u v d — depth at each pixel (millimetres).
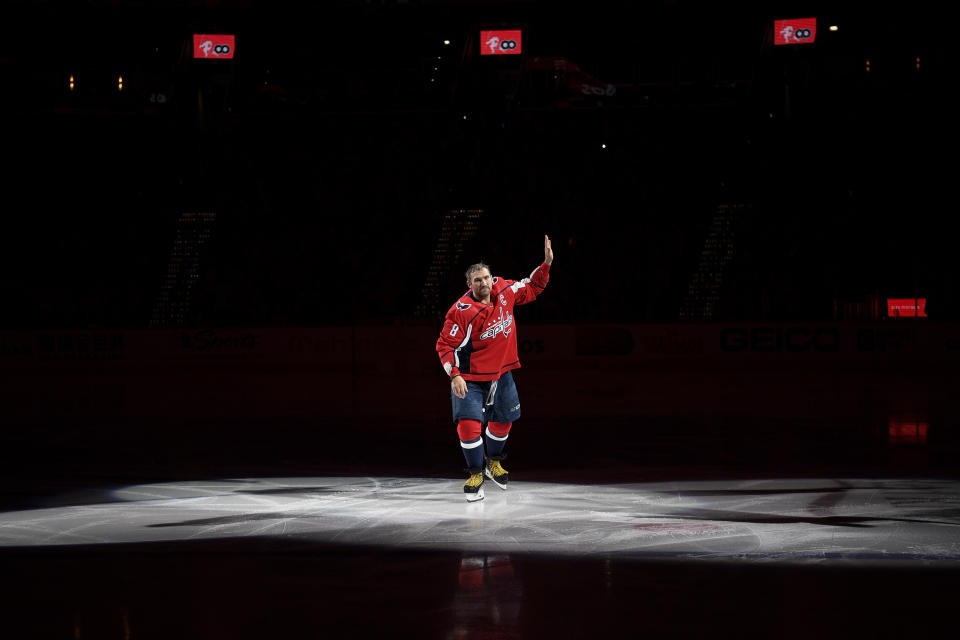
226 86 32625
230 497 7371
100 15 31422
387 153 34375
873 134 30969
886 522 6090
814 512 6449
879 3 28781
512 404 7410
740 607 4344
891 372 21922
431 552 5422
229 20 31422
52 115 33375
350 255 31828
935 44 29516
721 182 32375
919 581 4719
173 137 33438
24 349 24453
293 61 32969
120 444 10789
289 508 6867
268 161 34938
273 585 4805
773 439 10547
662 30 30562
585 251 30734
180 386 19422
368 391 17781
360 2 31156
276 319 30047
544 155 33656
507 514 6516
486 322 7145
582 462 9039
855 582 4707
